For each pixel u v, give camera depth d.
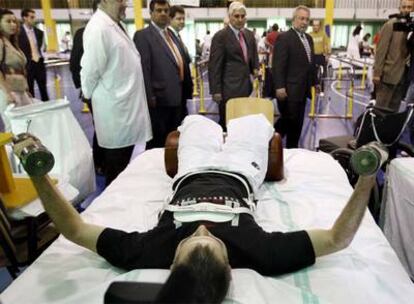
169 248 1.29
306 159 2.45
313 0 13.31
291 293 1.17
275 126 3.93
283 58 3.42
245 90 3.63
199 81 6.99
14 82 3.36
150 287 0.71
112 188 2.02
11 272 1.60
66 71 11.26
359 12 12.84
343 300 1.15
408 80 3.91
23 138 1.21
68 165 2.34
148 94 3.14
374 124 2.28
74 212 1.36
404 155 2.61
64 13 13.09
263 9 13.41
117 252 1.31
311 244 1.28
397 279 1.26
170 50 3.24
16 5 13.52
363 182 1.17
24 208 1.63
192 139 2.05
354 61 6.47
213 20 13.48
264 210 1.78
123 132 2.80
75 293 1.21
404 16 3.81
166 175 2.21
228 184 1.67
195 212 1.40
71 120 2.48
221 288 0.91
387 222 2.07
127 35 2.75
